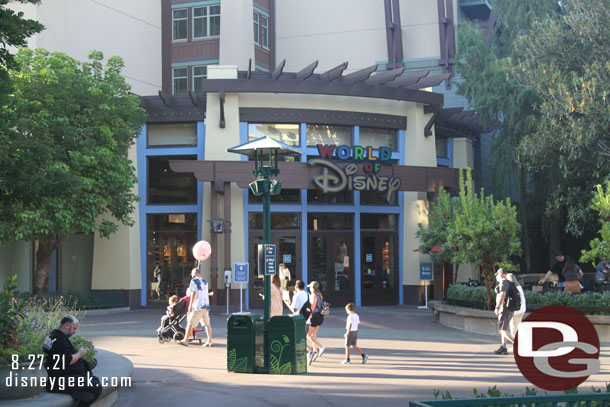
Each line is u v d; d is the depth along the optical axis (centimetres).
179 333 1672
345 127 2817
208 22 3338
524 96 3030
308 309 1426
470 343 1712
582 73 2672
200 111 2731
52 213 2189
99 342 1700
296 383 1150
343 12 3738
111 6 3228
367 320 2252
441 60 3534
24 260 2602
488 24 3562
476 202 2086
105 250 2722
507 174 3497
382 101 2852
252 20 3350
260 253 1293
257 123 2722
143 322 2219
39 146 976
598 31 2498
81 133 2230
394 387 1105
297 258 2709
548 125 2709
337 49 3728
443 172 2792
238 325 1276
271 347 1254
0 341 852
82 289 2847
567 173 2583
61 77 2209
